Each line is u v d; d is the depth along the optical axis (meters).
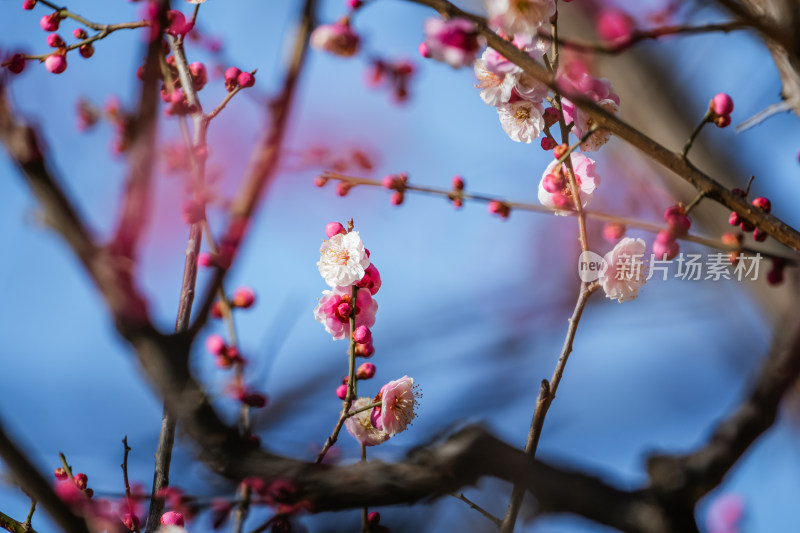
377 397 1.39
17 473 1.27
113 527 1.35
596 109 1.36
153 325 1.27
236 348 1.40
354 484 1.27
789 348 1.30
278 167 1.52
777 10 1.35
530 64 1.35
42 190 1.27
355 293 1.39
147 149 1.30
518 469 1.28
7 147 1.27
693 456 1.29
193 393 1.27
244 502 1.34
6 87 1.28
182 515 1.35
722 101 1.36
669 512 1.28
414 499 1.27
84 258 1.27
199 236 1.40
